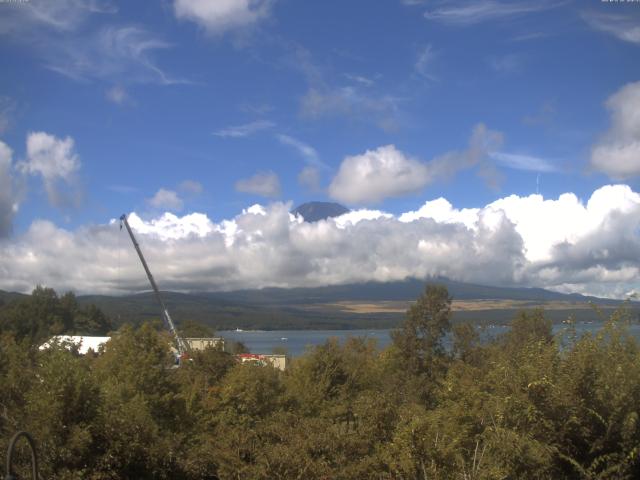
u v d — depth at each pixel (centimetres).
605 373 916
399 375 4053
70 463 1076
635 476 933
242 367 2130
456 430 962
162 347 1917
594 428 918
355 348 3844
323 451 1094
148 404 1616
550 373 927
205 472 1275
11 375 1212
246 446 1183
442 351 5084
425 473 897
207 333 5506
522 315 3139
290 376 2608
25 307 7094
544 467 865
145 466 1198
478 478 853
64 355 1191
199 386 2083
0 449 1025
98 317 8250
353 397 2366
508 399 914
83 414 1123
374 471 1019
